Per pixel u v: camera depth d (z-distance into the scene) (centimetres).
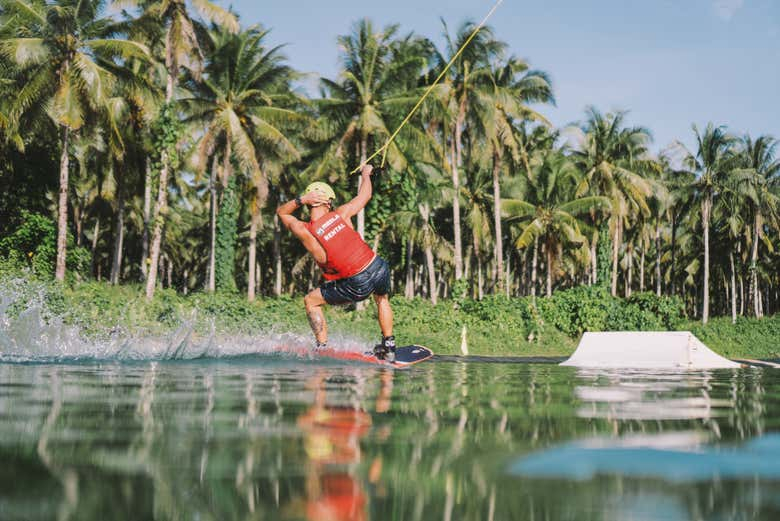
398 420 162
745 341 3192
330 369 409
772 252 4991
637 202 3806
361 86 2611
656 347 613
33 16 2016
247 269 5253
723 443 130
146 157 3014
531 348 2417
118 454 114
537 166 3659
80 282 2498
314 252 466
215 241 3112
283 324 2138
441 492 90
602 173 3556
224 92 2681
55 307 1681
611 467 106
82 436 133
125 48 2106
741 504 84
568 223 3556
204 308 2180
